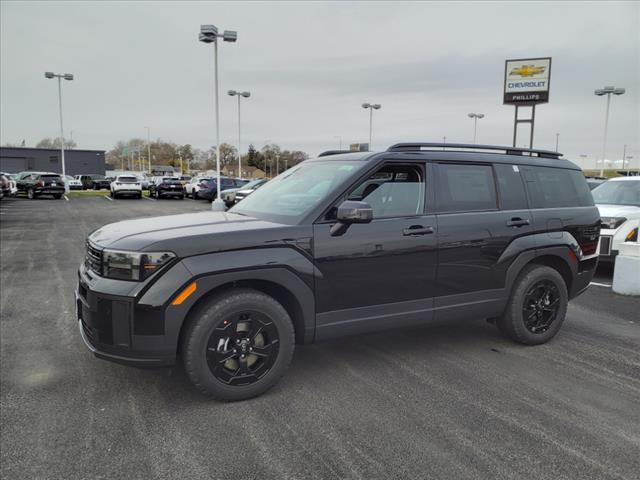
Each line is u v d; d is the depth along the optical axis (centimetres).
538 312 456
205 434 296
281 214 371
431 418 317
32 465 264
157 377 379
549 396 351
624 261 671
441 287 402
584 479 254
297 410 327
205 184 3019
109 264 317
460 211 413
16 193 3288
